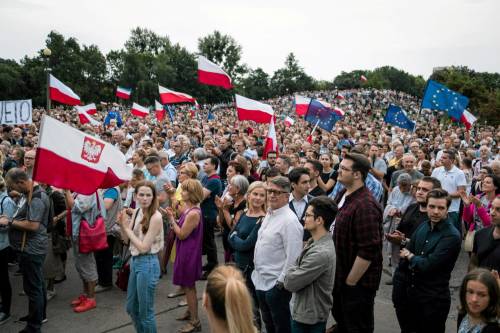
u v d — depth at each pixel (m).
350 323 3.79
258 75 107.88
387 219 6.52
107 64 72.75
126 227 4.34
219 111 57.50
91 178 4.69
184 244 4.78
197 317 4.90
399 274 4.27
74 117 29.41
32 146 11.46
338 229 3.87
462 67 59.81
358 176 3.85
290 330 3.98
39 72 52.38
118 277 5.92
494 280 2.82
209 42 89.94
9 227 4.70
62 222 5.73
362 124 28.70
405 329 4.26
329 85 120.56
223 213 5.80
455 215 7.30
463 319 3.05
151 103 71.88
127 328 5.05
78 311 5.42
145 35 111.88
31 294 4.68
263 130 21.34
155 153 7.68
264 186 4.56
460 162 9.23
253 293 4.55
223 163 10.09
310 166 6.14
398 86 120.25
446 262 3.89
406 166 7.49
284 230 3.86
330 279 3.50
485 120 32.72
